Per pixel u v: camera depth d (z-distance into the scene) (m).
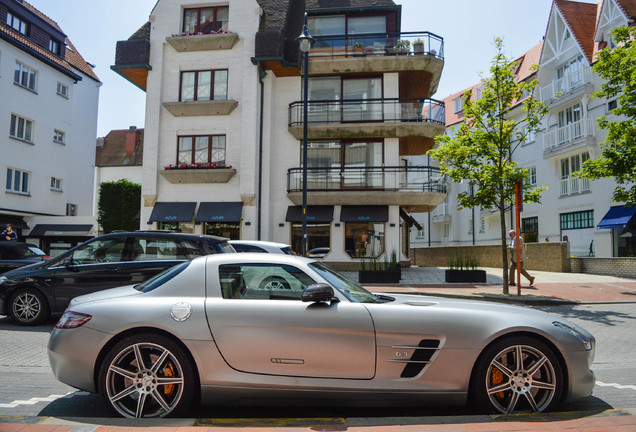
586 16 25.66
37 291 7.84
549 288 14.66
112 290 4.12
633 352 6.72
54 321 8.51
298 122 21.61
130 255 7.64
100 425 3.11
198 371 3.43
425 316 3.55
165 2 22.05
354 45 21.55
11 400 4.15
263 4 22.77
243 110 20.98
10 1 24.02
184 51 21.78
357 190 20.86
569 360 3.54
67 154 28.88
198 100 21.55
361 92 21.94
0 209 23.38
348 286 4.00
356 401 3.44
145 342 3.46
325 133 21.31
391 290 13.42
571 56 25.11
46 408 3.92
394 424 3.16
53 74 27.56
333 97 22.06
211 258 3.89
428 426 3.08
